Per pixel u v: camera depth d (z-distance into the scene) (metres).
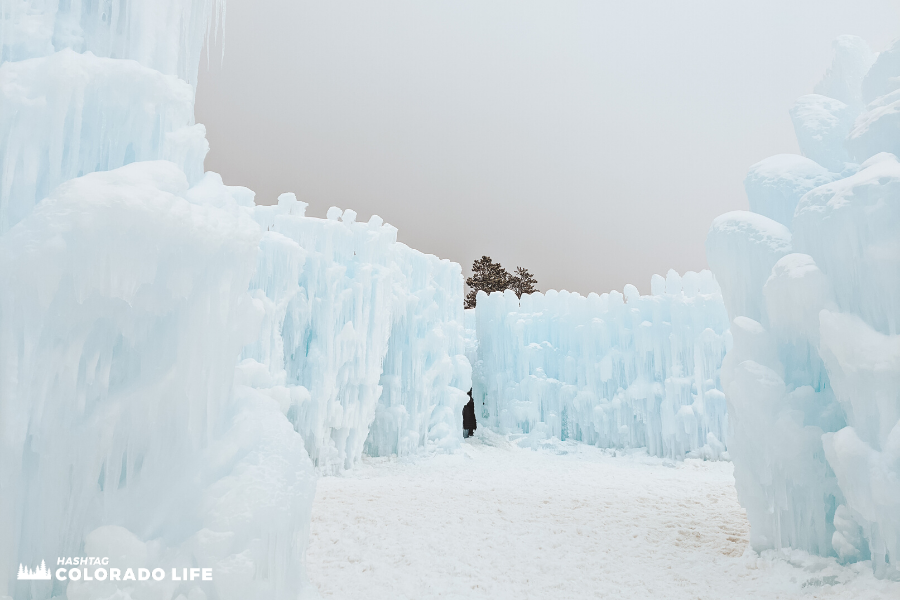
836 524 3.93
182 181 2.69
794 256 4.19
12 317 2.11
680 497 7.43
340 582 3.97
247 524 2.54
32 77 2.42
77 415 2.31
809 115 5.15
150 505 2.52
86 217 2.13
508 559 4.60
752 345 4.46
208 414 2.80
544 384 12.17
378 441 9.81
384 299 9.12
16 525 2.15
